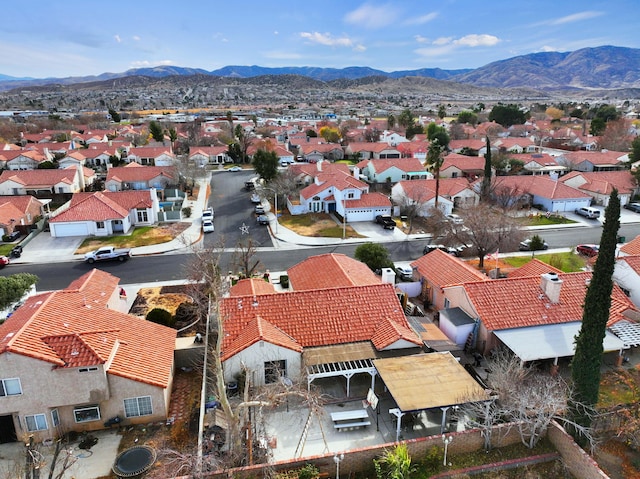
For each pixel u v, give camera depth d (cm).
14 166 9050
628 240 5903
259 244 5806
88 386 2375
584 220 6919
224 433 2423
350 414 2495
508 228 5000
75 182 7912
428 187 7400
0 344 2305
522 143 11675
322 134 14425
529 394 2369
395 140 13025
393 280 3612
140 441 2405
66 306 2823
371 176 9112
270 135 14600
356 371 2653
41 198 7550
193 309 3734
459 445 2306
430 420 2556
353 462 2183
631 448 2377
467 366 2980
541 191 7569
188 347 3078
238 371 2695
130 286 4478
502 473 2214
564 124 17400
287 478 2055
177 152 12144
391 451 2173
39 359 2275
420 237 6100
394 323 2972
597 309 2264
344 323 2983
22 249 5491
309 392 2338
